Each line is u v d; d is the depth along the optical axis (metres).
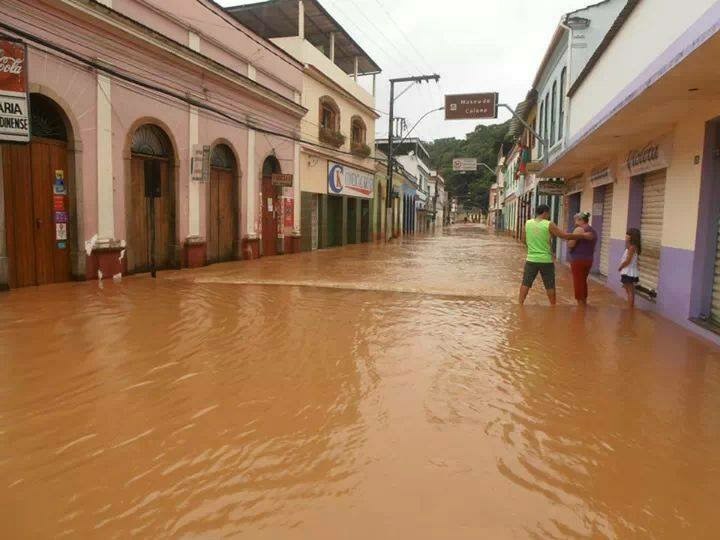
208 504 2.92
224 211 16.28
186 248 14.03
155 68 12.45
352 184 27.80
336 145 24.56
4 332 6.49
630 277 9.01
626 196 10.74
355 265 16.20
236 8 21.83
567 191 18.62
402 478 3.24
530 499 3.04
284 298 9.55
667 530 2.78
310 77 21.56
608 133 9.40
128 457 3.44
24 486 3.08
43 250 10.03
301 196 21.56
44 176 9.95
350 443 3.71
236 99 16.14
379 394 4.68
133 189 12.30
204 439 3.72
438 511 2.89
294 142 20.45
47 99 9.72
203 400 4.45
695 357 6.02
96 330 6.69
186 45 13.59
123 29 11.10
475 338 6.80
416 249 24.88
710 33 4.86
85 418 4.04
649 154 8.98
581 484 3.22
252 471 3.29
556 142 20.27
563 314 8.52
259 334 6.74
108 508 2.87
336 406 4.38
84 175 10.53
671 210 8.23
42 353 5.65
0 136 7.85
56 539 2.61
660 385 5.05
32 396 4.46
